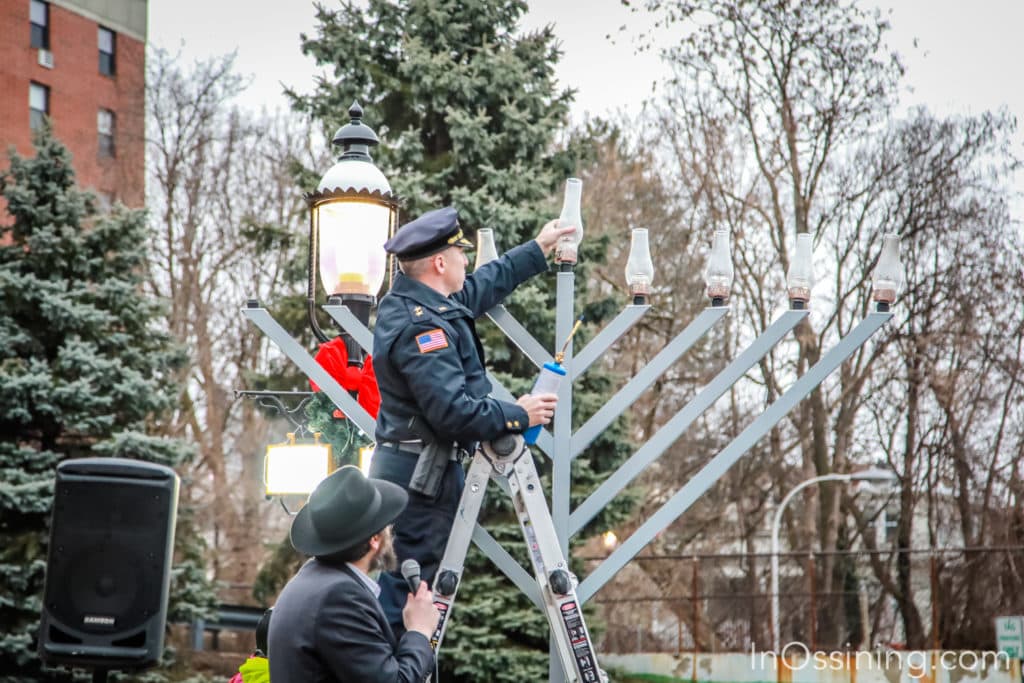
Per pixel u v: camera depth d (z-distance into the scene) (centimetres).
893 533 3578
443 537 438
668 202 2872
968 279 2655
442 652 1486
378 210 685
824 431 2816
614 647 2709
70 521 988
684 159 2856
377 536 402
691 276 2877
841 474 2873
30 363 1750
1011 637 2050
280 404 690
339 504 395
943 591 2734
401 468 439
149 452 1753
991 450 2714
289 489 669
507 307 1502
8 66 3469
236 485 3253
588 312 1630
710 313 520
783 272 2784
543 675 1506
